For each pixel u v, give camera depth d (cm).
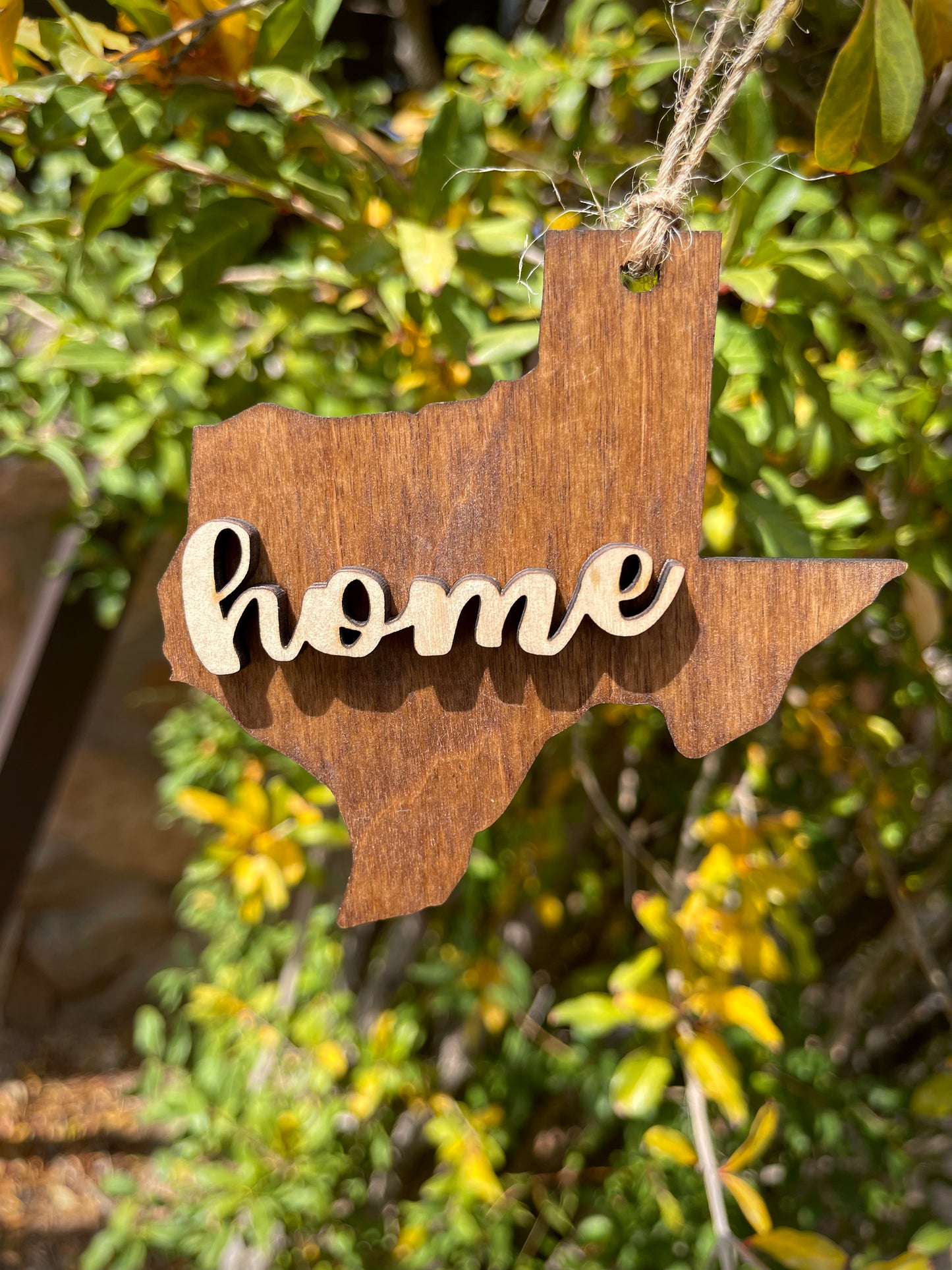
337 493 59
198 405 133
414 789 61
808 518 104
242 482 59
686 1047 110
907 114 65
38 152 85
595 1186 188
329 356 145
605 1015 112
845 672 158
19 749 190
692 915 116
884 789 143
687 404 56
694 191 60
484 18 203
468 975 168
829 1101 161
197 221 92
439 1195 166
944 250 112
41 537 303
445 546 59
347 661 60
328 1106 170
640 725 160
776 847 135
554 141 146
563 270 56
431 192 90
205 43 77
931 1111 115
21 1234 277
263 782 206
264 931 225
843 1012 185
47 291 123
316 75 126
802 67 134
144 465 139
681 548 58
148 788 340
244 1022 187
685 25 127
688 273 56
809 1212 168
